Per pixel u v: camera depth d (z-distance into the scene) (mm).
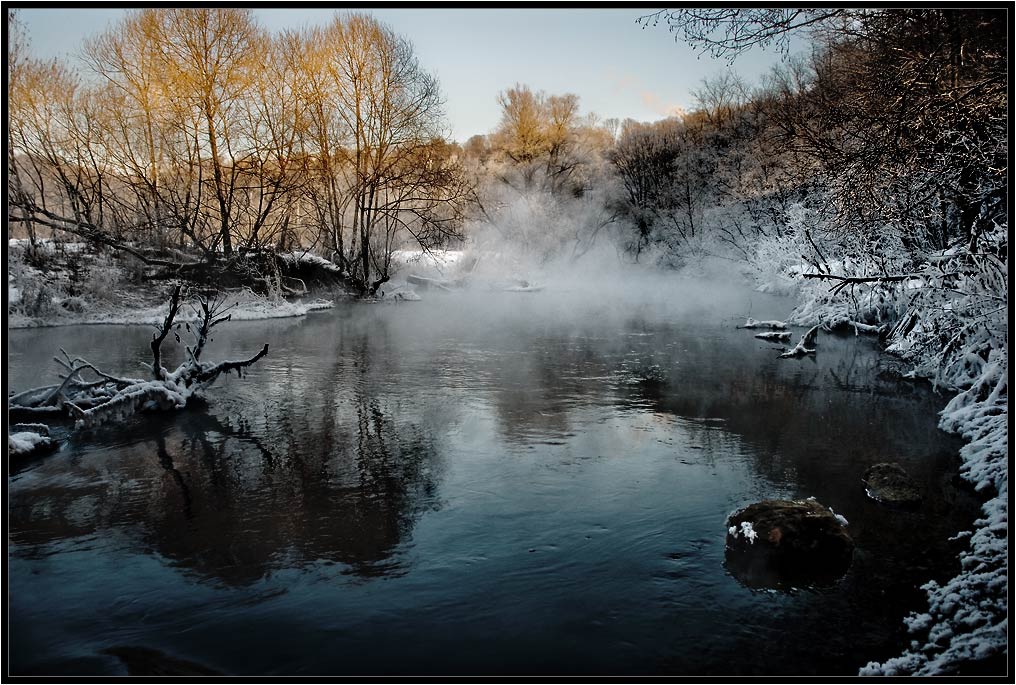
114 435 10375
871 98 11297
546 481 8344
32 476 8656
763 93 44625
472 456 9297
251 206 34125
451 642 5098
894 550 6387
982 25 8586
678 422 10906
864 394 12789
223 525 7184
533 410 11727
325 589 5875
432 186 38062
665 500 7703
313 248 39344
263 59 30797
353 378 14523
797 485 8102
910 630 5121
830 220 15156
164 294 27453
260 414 11555
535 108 55156
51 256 26422
